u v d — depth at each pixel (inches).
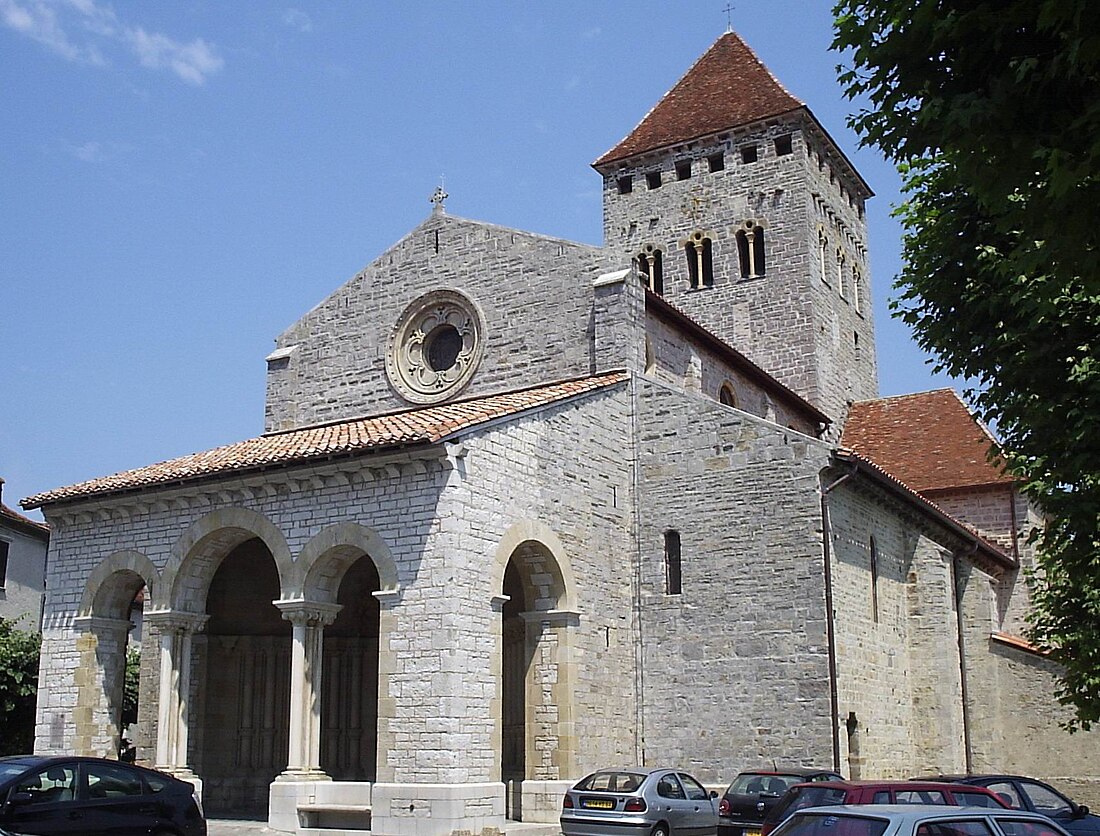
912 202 853.8
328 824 1070.4
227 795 1314.0
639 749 1256.2
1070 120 454.9
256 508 1161.4
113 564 1248.8
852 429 2096.5
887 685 1334.9
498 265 1453.0
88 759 812.0
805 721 1176.2
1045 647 956.0
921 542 1466.5
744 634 1228.5
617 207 2208.4
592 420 1274.6
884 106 516.7
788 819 523.2
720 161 2133.4
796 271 2023.9
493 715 1058.7
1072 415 695.7
